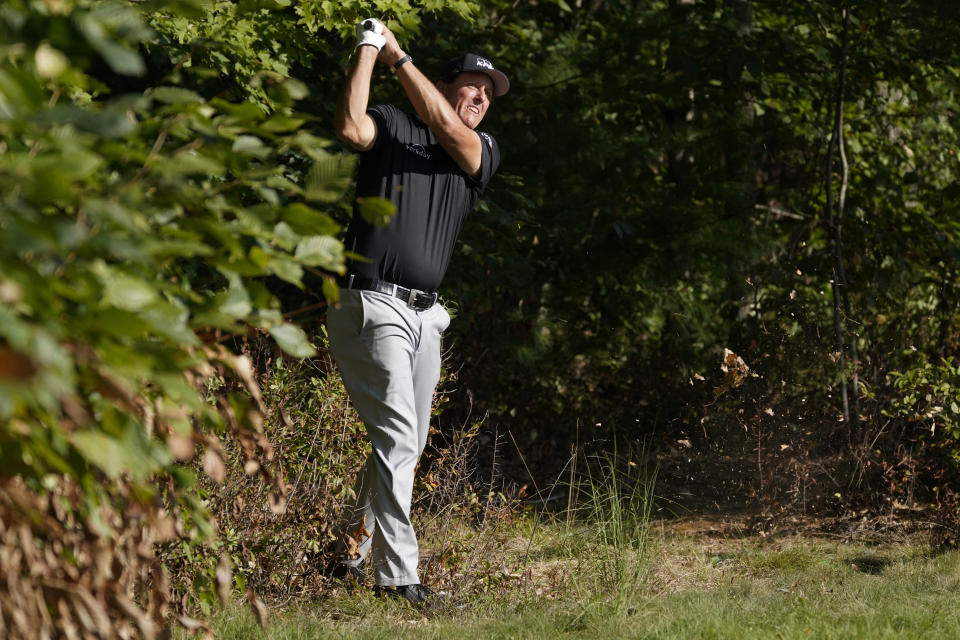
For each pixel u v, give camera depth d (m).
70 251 3.88
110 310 3.70
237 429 5.66
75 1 4.52
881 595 12.38
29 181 3.44
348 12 13.47
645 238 25.80
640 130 26.56
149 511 4.68
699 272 27.06
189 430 4.57
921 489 18.23
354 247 11.45
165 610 5.82
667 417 22.92
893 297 24.33
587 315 26.36
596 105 25.69
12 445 3.97
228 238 4.50
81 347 3.70
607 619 11.03
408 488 11.70
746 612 11.30
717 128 26.97
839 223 21.41
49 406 3.38
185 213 4.95
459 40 23.16
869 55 24.47
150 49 12.35
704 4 24.77
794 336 19.98
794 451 18.20
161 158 4.31
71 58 3.91
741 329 23.06
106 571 4.75
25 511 4.18
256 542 11.48
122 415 3.96
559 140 23.89
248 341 12.31
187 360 4.48
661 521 17.31
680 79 24.72
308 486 12.28
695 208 25.77
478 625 10.90
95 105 5.09
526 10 26.73
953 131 27.39
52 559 4.73
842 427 18.28
